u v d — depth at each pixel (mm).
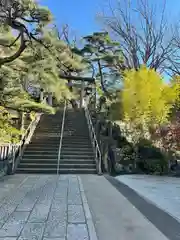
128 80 16406
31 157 12969
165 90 15648
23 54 11453
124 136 15086
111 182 9883
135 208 6121
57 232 4289
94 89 25016
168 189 8812
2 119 13984
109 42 24203
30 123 16078
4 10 9000
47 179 10125
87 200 6715
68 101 26547
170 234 4402
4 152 11336
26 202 6363
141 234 4387
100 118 18109
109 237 4215
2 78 11992
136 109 14680
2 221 4840
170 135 13773
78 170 12133
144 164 13500
